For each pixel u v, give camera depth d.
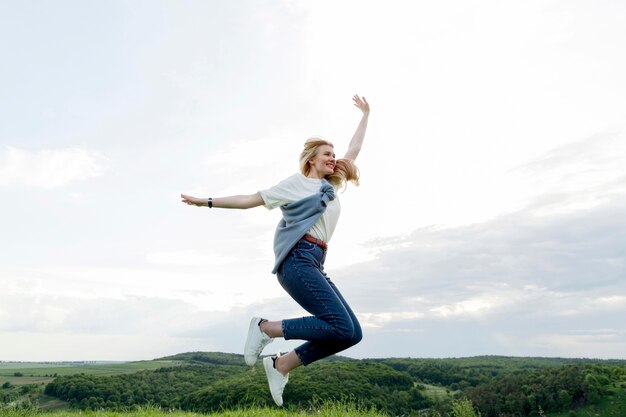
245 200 2.94
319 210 2.92
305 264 2.85
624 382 48.03
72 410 7.18
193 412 6.31
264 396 6.29
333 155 3.29
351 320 2.85
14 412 6.52
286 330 2.84
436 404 30.52
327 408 5.60
